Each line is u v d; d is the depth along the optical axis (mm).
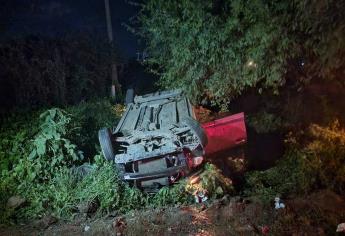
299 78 7051
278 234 5496
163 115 7773
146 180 6805
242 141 7629
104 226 6121
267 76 6516
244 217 5996
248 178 7691
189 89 7773
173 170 6547
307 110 8289
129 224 6074
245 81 6945
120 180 7023
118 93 13461
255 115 8844
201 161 6750
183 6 6844
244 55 6645
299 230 5602
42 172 7539
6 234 6273
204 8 6543
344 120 8125
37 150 7488
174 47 7414
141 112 8102
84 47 13039
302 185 7160
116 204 6695
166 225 5957
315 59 6246
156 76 13609
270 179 7637
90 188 6980
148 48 8727
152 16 7883
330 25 4965
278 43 5891
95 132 9211
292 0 5344
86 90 13109
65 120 7906
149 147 6699
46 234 6148
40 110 10969
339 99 7828
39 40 12422
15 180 7586
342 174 7270
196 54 7074
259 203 6344
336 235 5512
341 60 5273
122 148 7188
